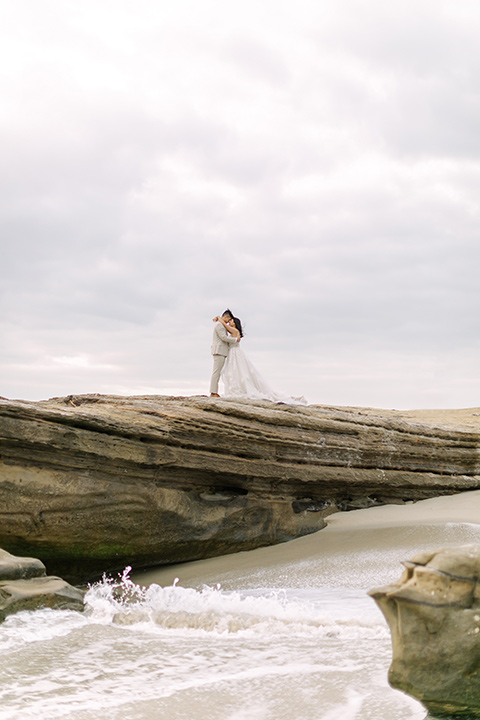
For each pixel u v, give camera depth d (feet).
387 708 12.48
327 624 19.25
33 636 18.71
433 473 43.06
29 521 26.84
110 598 25.30
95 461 28.48
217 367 45.70
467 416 59.26
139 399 36.70
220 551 32.94
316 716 12.29
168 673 15.10
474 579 11.50
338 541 31.91
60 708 12.73
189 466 31.27
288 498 35.55
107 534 28.89
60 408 28.22
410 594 11.50
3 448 26.43
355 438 38.63
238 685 14.14
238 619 19.99
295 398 44.55
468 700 11.38
